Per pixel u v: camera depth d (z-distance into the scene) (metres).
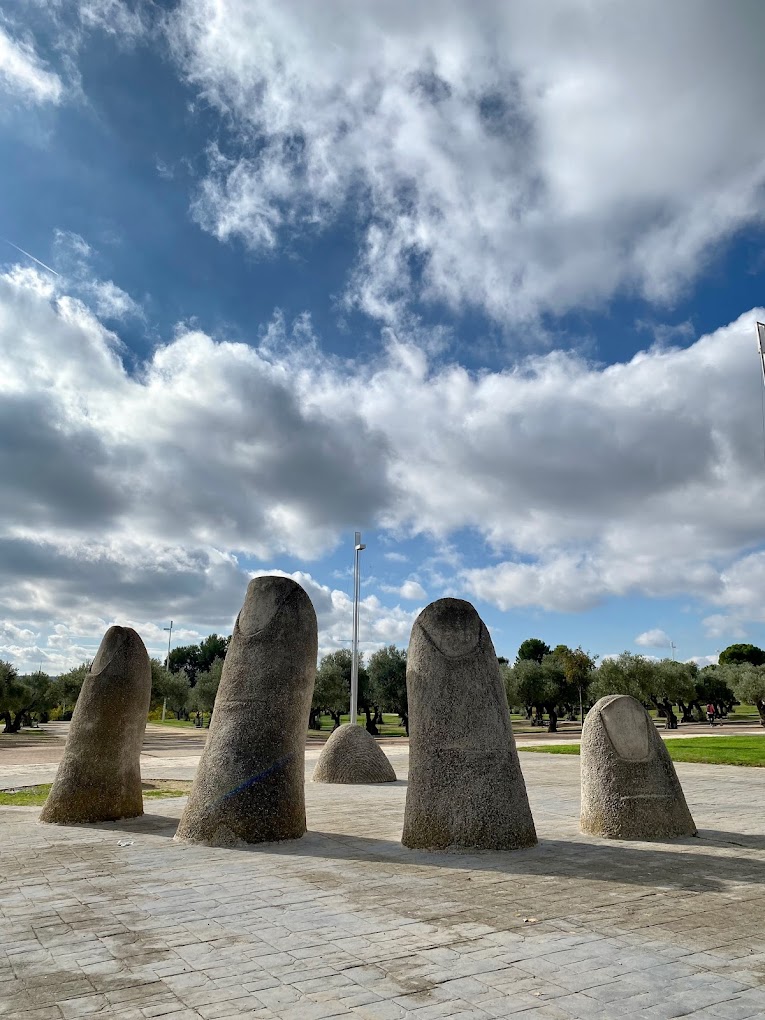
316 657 9.54
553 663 55.53
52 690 53.22
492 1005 3.97
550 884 6.52
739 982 4.29
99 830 9.56
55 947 4.91
